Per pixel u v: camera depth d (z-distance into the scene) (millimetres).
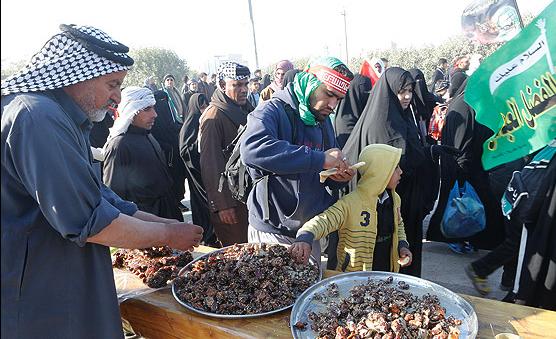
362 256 2057
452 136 3459
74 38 1245
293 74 4129
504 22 2861
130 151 2797
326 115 1972
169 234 1462
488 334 1222
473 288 3229
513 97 1906
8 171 1144
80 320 1298
